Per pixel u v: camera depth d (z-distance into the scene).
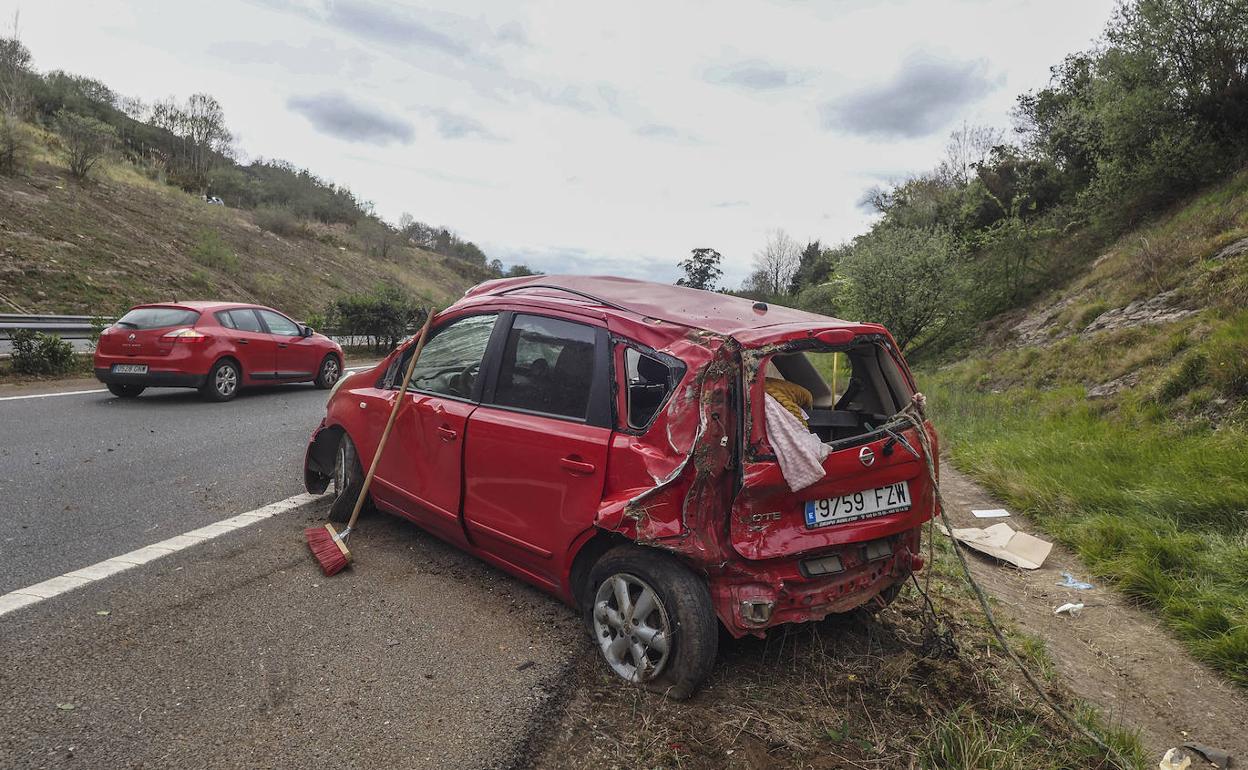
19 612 3.36
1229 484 5.13
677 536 2.79
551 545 3.34
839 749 2.69
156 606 3.50
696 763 2.57
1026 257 15.61
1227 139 12.95
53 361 11.92
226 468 6.27
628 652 3.09
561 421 3.34
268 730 2.60
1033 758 2.74
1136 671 3.53
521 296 3.88
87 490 5.38
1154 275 10.45
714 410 2.77
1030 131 21.48
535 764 2.53
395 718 2.71
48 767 2.33
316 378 12.77
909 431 3.27
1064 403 8.69
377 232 46.69
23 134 26.28
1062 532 5.32
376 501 4.71
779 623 2.95
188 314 10.47
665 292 3.75
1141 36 13.57
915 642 3.54
